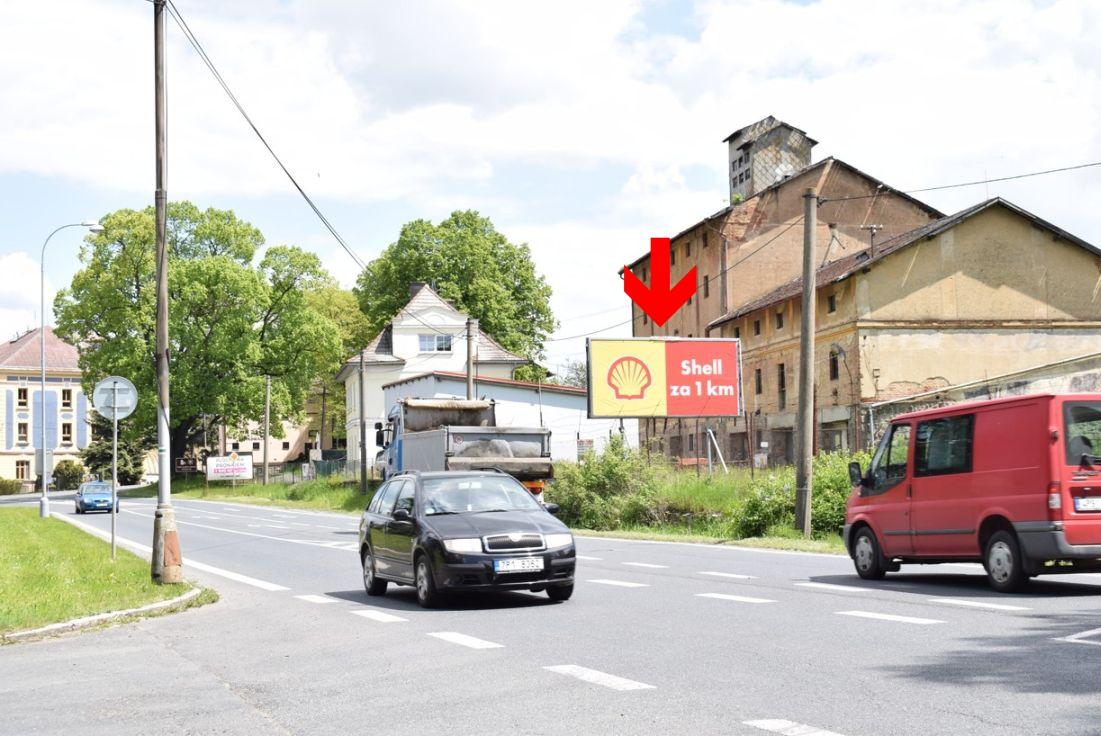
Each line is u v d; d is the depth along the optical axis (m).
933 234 42.06
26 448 107.25
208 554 22.75
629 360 40.62
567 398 57.25
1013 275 43.06
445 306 71.50
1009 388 33.56
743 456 52.25
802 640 9.05
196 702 7.43
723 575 15.17
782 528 24.03
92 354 70.62
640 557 19.08
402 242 75.56
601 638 9.62
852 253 55.56
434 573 12.42
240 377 71.00
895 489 13.73
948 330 42.28
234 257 75.50
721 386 41.53
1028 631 9.01
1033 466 11.70
